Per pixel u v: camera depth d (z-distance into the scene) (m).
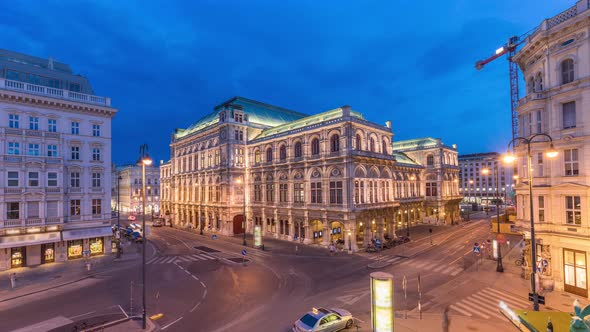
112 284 28.14
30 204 35.03
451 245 44.84
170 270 32.84
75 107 39.28
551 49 25.09
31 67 39.69
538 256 25.55
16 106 35.28
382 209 46.97
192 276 30.41
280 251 42.06
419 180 73.25
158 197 111.31
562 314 14.87
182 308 22.16
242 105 67.31
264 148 56.69
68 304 23.19
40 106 36.88
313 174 47.38
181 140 75.12
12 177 34.06
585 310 12.72
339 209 42.12
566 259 23.81
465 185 149.00
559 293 23.44
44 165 35.88
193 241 51.81
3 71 37.31
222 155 59.97
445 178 72.69
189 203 70.31
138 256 40.06
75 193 38.81
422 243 46.75
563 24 23.64
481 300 23.05
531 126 26.23
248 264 35.16
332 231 51.06
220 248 45.28
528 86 28.58
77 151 39.66
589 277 22.12
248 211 59.38
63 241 37.66
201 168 67.25
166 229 67.88
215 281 28.64
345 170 42.19
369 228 44.53
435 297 23.80
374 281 15.92
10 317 20.80
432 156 73.19
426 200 72.62
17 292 26.09
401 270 31.73
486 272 30.45
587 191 22.14
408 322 19.30
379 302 15.74
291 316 20.48
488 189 140.50
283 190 52.50
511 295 23.97
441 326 18.73
